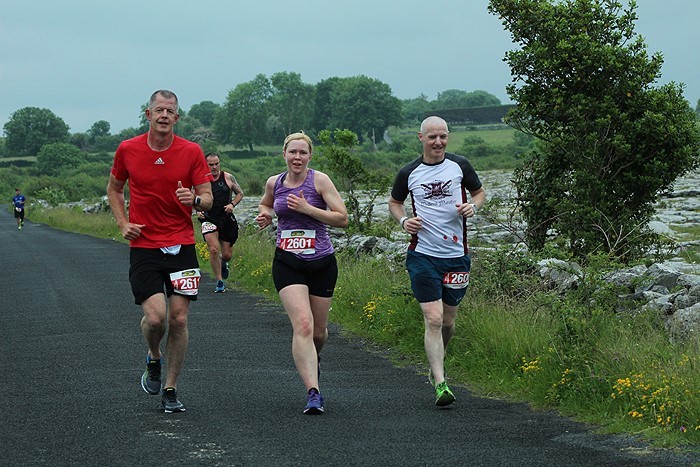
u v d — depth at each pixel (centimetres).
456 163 1043
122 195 974
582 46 1877
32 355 1305
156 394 989
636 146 1902
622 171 1916
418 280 1034
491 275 1415
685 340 1062
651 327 1130
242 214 4856
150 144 952
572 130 1908
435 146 1034
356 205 2744
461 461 762
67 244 3853
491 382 1093
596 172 1880
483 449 802
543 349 1106
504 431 871
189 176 957
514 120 1981
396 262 1792
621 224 1877
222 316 1691
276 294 1984
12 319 1675
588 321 1130
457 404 1000
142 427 884
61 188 12600
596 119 1884
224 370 1188
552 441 831
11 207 10444
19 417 933
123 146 953
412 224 1028
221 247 2109
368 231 2608
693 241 2653
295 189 995
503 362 1136
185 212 960
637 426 866
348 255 2150
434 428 883
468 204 1029
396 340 1385
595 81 1906
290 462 758
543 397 998
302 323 964
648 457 770
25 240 4256
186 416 933
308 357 959
